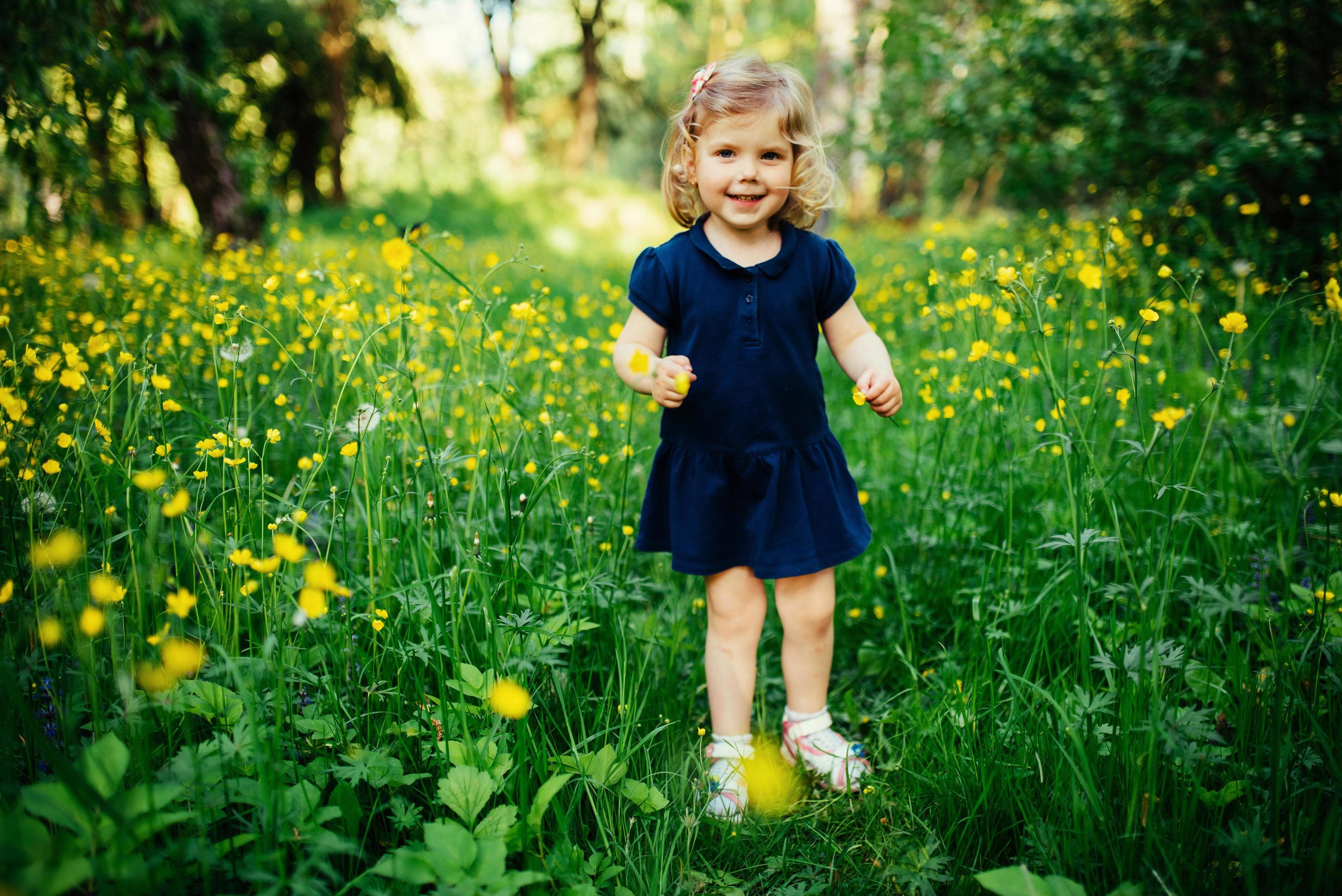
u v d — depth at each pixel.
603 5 23.86
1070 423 1.98
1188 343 3.19
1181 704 1.72
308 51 19.50
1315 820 1.32
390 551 1.83
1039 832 1.38
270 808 1.13
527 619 1.54
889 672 2.06
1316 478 2.33
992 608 1.82
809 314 1.68
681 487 1.69
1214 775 1.46
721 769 1.68
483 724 1.48
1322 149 4.67
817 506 1.69
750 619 1.75
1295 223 4.61
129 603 1.49
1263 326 1.75
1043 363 1.48
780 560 1.65
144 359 1.85
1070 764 1.39
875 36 6.68
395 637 1.61
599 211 18.59
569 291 6.09
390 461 1.85
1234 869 1.30
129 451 1.62
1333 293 1.57
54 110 4.11
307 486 1.63
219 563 1.53
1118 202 5.79
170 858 1.11
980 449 2.24
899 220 10.96
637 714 1.61
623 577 2.02
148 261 4.47
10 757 1.27
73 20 4.08
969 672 1.75
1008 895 1.16
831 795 1.69
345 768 1.34
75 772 0.94
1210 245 4.12
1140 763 1.34
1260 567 1.77
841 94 9.55
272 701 1.40
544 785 1.27
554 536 2.13
